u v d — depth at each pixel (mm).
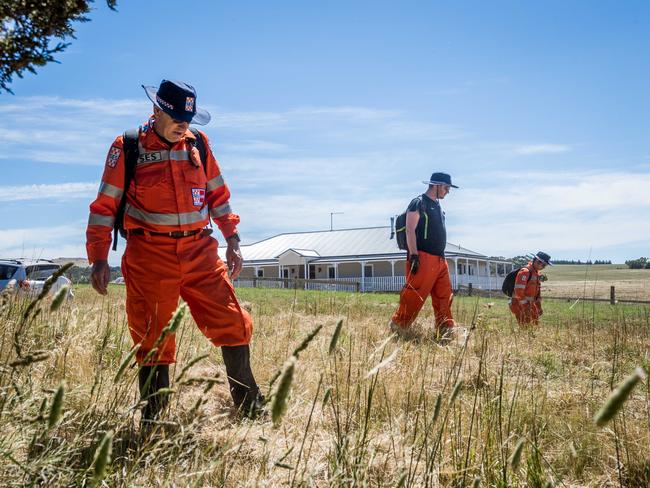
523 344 7902
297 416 3771
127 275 4078
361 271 59000
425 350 6141
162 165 4066
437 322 9188
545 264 10844
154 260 4023
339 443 2857
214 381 2219
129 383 3139
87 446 2906
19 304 4730
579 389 5203
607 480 3359
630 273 105375
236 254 4648
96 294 10742
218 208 4609
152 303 4012
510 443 3387
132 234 4090
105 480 2570
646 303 24156
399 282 53438
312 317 11102
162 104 4000
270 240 67188
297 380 4586
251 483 2756
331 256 58375
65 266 2207
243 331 4141
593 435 3818
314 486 2738
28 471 2424
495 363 6086
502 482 2924
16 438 2682
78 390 3635
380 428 3729
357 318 11352
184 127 4066
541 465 3271
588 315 15633
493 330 7398
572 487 3184
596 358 7383
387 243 58906
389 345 6609
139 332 4000
